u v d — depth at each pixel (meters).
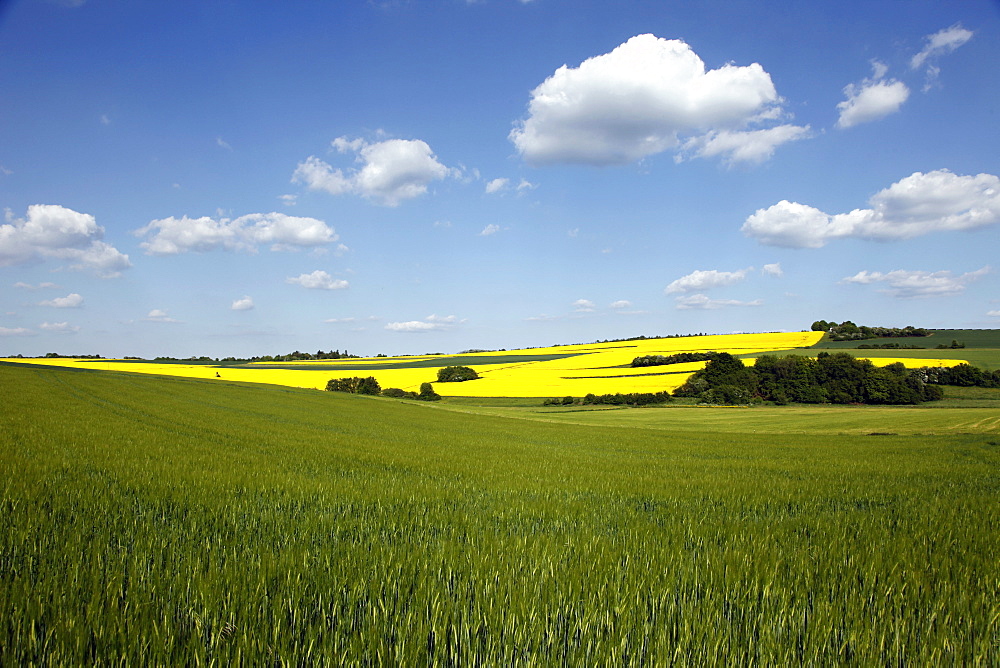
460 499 9.00
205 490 8.30
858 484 12.67
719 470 15.97
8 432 15.94
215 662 2.90
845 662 3.25
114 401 33.72
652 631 3.41
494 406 65.25
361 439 23.00
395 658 2.99
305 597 3.79
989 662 3.37
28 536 4.91
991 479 14.08
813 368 64.62
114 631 3.05
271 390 56.31
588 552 5.20
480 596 3.86
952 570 5.04
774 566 4.91
